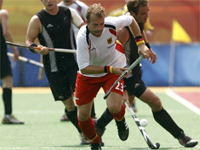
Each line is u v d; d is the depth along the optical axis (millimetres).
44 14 19609
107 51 16062
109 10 62219
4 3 61969
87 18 15039
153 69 46469
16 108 32844
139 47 16922
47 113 30266
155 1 64125
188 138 18250
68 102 19688
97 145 17422
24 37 62156
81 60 15609
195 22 63938
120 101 16406
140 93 18281
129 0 18375
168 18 64000
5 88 26250
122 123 17703
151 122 25750
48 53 19531
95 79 16328
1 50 26234
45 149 18406
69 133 22781
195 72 46594
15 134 22516
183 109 31578
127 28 18203
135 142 19953
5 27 26141
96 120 19172
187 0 63938
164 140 20406
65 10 19938
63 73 19641
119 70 15594
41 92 43125
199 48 46375
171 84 46344
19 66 45656
